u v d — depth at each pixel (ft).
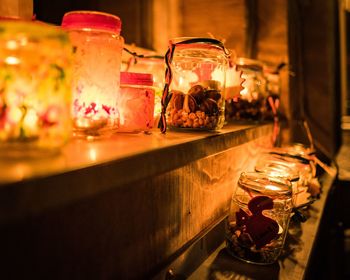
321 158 4.22
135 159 0.94
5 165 0.75
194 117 1.56
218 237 1.79
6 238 0.76
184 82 1.66
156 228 1.31
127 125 1.44
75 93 1.17
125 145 1.11
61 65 0.84
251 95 2.65
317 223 2.16
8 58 0.80
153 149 1.03
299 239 1.91
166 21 3.18
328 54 4.30
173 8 3.27
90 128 1.17
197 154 1.31
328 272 3.99
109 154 0.92
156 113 1.72
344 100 5.86
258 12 3.42
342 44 5.49
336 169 3.72
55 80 0.83
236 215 1.65
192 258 1.53
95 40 1.18
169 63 1.45
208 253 1.68
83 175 0.76
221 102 1.67
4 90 0.79
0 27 0.76
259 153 2.64
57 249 0.89
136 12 2.90
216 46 1.55
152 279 1.26
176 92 1.61
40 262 0.85
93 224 1.01
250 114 2.64
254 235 1.57
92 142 1.17
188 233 1.56
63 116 0.85
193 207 1.60
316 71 4.36
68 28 1.17
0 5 1.61
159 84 1.88
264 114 2.89
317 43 4.32
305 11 4.29
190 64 1.66
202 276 1.49
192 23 3.33
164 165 1.08
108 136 1.29
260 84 2.71
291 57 3.67
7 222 0.60
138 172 0.95
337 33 4.82
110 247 1.08
